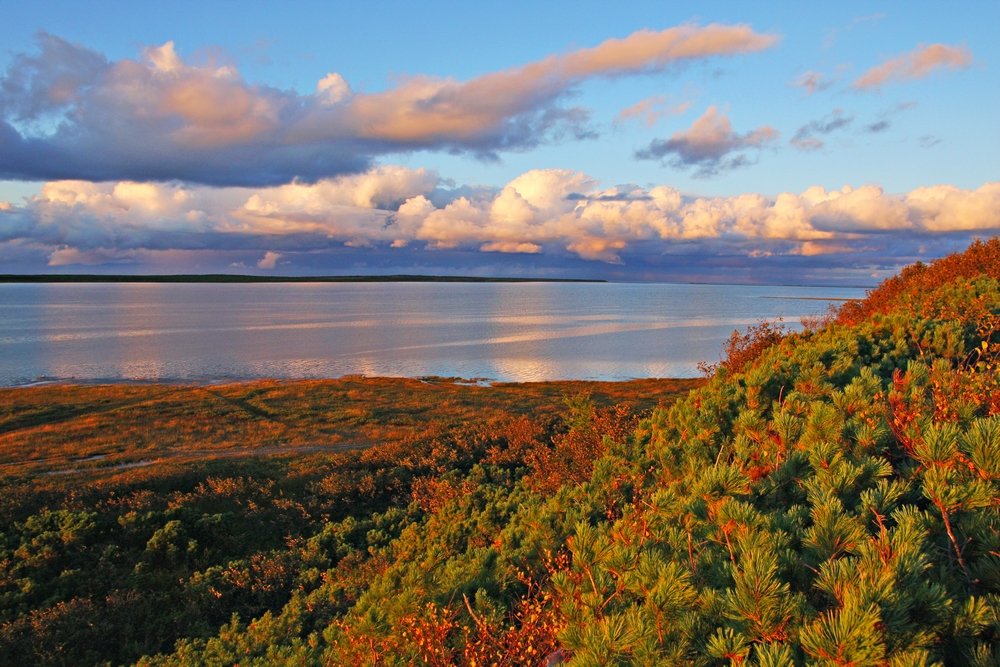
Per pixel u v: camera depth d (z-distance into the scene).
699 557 3.19
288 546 15.01
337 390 48.16
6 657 9.84
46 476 23.19
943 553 2.69
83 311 182.00
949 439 3.14
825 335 10.00
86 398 44.31
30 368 65.69
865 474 3.35
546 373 62.84
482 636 4.11
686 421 6.30
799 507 3.35
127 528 15.02
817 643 2.05
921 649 1.97
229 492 18.80
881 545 2.38
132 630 10.94
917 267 18.94
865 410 4.32
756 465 4.23
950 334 7.47
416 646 4.11
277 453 26.92
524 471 17.73
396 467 21.42
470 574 5.19
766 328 19.84
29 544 13.80
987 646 2.00
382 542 14.12
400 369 65.88
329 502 18.28
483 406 41.09
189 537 14.97
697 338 100.12
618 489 6.05
